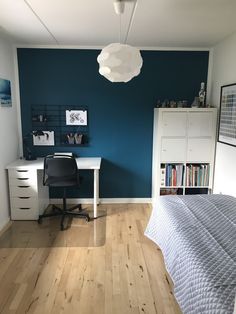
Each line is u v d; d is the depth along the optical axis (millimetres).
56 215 3836
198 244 2025
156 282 2434
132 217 3885
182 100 4199
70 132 4250
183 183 4004
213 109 3791
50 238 3256
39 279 2469
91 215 3959
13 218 3783
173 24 2947
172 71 4137
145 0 2283
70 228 3533
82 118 4211
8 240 3211
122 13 2408
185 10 2520
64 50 4035
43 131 4215
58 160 3455
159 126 3830
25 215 3777
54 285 2387
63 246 3061
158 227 2834
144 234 3230
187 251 1968
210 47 4059
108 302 2182
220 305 1459
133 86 4168
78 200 4410
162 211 2746
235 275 1664
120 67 2160
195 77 4160
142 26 3018
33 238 3258
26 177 3676
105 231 3438
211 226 2322
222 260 1821
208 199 2938
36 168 3646
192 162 3941
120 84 4156
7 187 3711
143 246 3055
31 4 2371
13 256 2854
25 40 3707
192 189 4184
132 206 4328
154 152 4184
